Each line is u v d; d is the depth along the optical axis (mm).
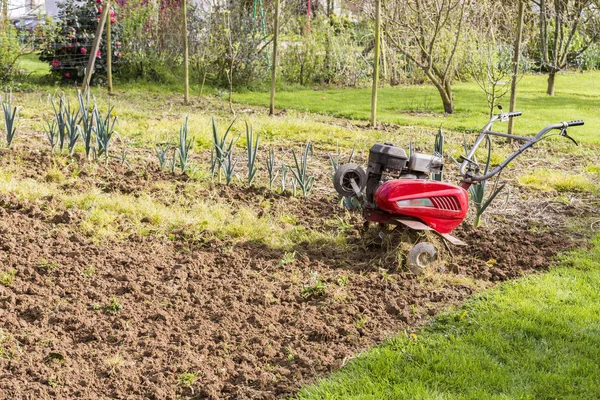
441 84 15062
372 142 10867
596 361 4418
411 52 19656
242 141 10391
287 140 10836
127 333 4672
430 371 4262
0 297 5004
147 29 18156
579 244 6648
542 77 22938
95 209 6699
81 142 9109
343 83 20391
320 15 21312
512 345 4625
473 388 4074
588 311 5082
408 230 5977
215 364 4391
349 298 5293
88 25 16609
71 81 16703
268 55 19078
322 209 7352
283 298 5301
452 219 5824
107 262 5742
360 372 4262
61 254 5801
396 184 5652
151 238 6273
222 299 5258
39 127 9883
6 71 15883
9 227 6113
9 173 7473
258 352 4555
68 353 4426
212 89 17547
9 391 3967
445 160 9891
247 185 7918
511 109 11828
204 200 7375
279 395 4102
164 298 5203
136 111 12336
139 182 7668
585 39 23141
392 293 5406
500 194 8227
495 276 5828
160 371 4297
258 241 6406
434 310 5125
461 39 17875
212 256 6000
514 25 21344
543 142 11508
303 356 4469
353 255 6145
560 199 8094
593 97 18297
